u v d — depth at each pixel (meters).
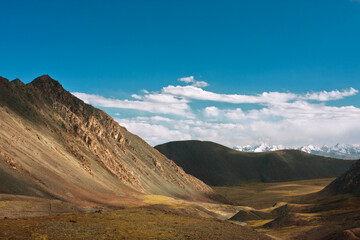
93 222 56.56
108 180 186.75
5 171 98.31
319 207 155.75
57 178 127.56
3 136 122.00
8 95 173.88
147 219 66.69
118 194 167.62
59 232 45.78
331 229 100.06
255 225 143.12
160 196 197.38
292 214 139.12
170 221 68.12
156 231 55.56
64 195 114.38
